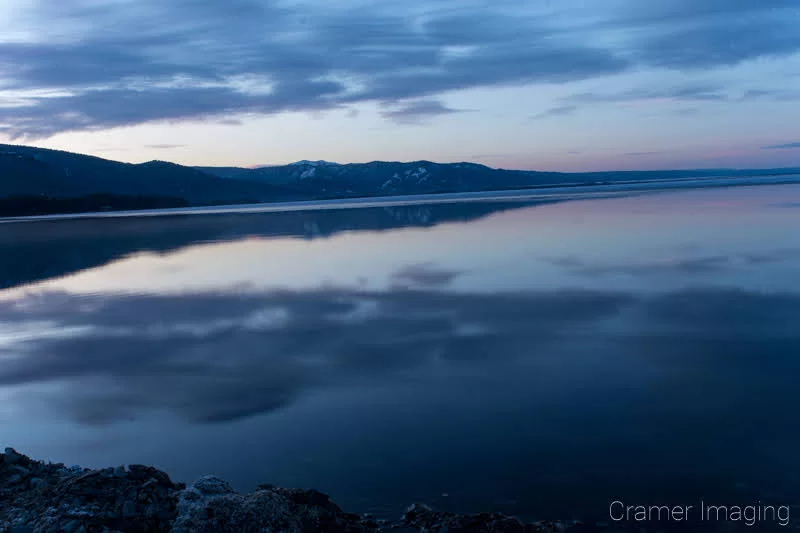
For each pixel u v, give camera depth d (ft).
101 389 36.96
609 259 82.74
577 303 56.03
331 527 19.42
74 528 17.81
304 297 65.41
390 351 42.70
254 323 53.67
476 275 74.64
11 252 131.44
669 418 29.01
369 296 64.08
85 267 100.42
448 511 21.49
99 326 55.26
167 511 19.06
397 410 31.42
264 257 102.99
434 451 26.40
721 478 23.22
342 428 29.35
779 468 23.80
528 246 101.04
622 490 22.54
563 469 24.34
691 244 93.86
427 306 57.62
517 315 52.19
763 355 38.34
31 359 44.62
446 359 40.14
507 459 25.36
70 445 28.73
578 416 29.68
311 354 42.73
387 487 23.39
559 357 39.65
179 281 80.89
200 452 27.30
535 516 21.02
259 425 30.17
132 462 26.63
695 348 40.50
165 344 47.50
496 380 35.53
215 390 35.83
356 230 152.87
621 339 43.42
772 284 60.80
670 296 57.26
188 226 201.26
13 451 23.82
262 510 18.63
